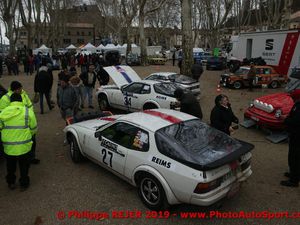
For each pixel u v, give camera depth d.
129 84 10.49
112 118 6.70
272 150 7.28
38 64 25.64
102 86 11.86
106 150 5.34
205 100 13.58
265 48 19.44
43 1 47.00
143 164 4.56
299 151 5.22
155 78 13.26
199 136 4.70
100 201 4.95
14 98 5.11
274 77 17.09
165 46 88.25
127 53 37.19
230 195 4.36
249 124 9.07
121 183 5.55
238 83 16.97
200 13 51.34
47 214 4.61
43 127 9.24
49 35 47.81
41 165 6.39
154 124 4.81
